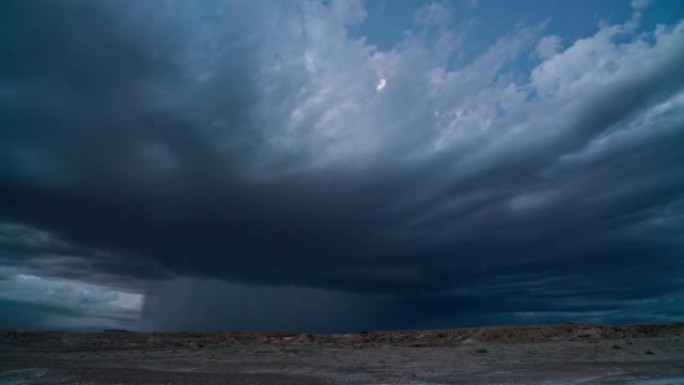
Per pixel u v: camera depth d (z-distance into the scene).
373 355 46.81
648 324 62.84
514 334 60.19
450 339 60.03
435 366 37.53
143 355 46.84
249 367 37.28
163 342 60.72
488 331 62.12
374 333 66.25
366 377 31.11
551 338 57.94
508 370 34.56
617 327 62.06
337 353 49.06
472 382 28.75
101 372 31.89
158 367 36.72
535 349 49.06
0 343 55.75
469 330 63.59
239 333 68.19
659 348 48.12
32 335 61.22
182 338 64.81
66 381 28.00
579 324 63.78
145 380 28.34
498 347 51.78
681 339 54.56
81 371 32.38
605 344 51.44
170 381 27.97
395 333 65.81
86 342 59.31
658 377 30.30
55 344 56.84
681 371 32.84
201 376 30.50
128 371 32.88
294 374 32.66
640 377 30.36
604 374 31.83
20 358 42.50
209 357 45.12
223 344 59.91
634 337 58.22
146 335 66.00
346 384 27.73
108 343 59.12
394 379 30.22
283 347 56.34
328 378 30.50
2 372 31.80
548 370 34.25
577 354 44.91
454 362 40.22
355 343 60.81
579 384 27.83
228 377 30.23
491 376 31.52
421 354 47.09
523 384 27.98
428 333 64.31
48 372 31.70
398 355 46.56
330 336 66.31
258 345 59.12
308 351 51.25
